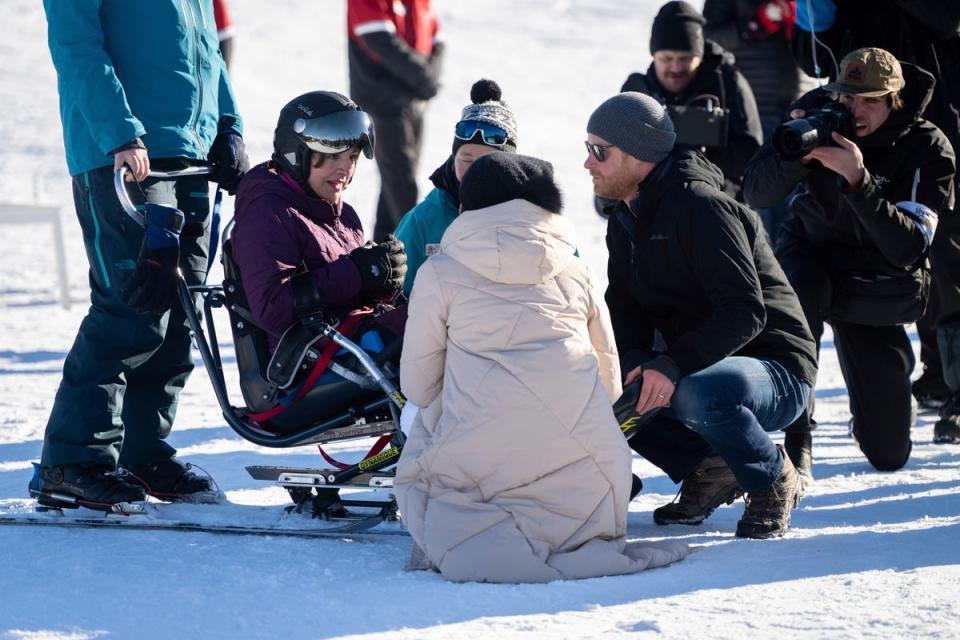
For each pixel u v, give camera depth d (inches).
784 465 374.9
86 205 398.0
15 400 653.9
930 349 609.3
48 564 345.7
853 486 462.6
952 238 525.0
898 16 522.3
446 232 339.0
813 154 430.0
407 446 344.2
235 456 527.8
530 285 332.5
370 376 371.2
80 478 394.0
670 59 595.2
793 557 341.7
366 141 386.0
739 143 601.0
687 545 355.3
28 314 975.0
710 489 401.7
